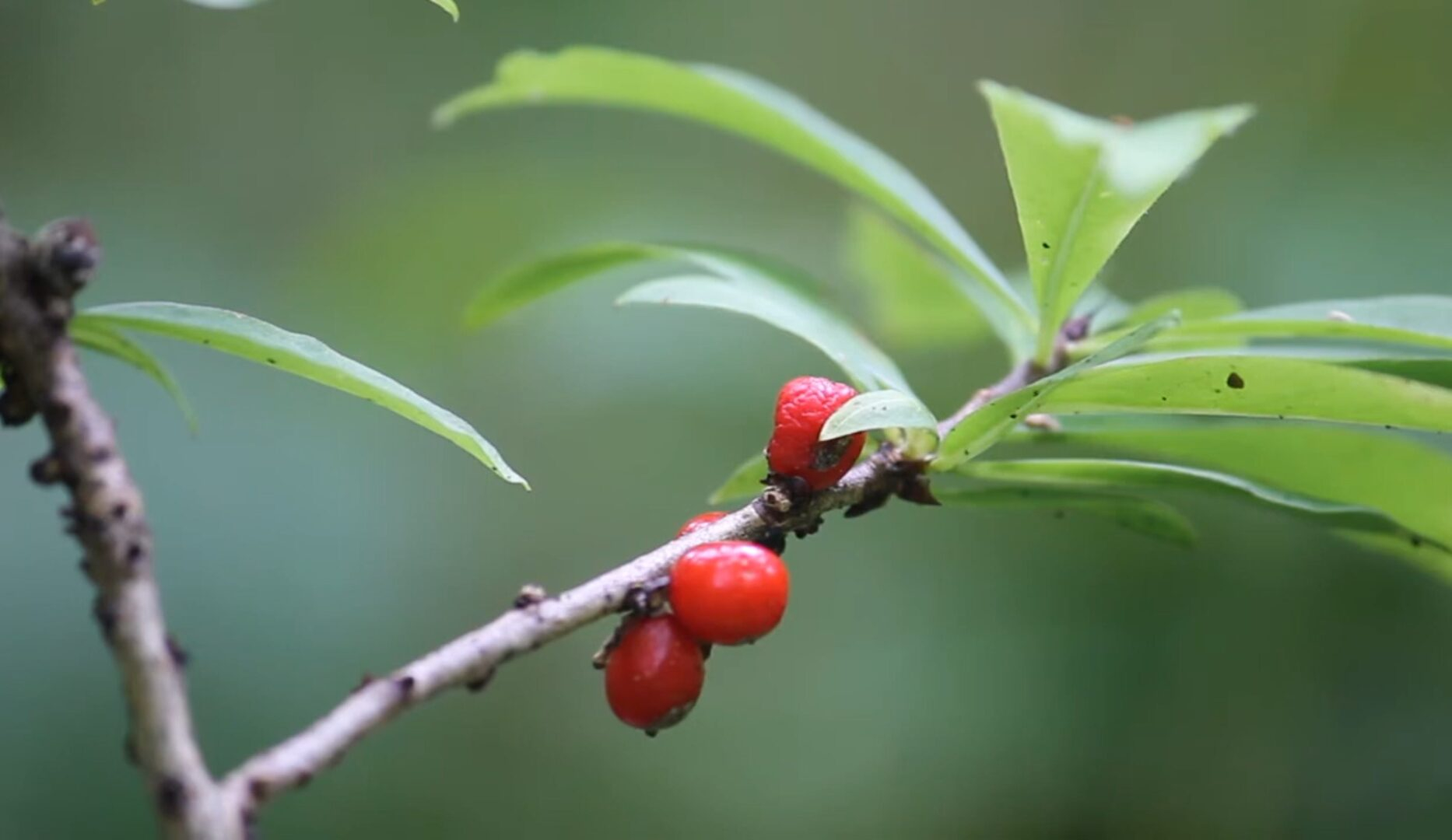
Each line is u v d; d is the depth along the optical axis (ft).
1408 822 1.63
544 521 1.89
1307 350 1.03
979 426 0.96
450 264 2.02
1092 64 2.29
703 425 1.92
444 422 0.90
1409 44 1.98
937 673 1.79
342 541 1.68
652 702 0.93
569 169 2.15
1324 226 1.86
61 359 0.87
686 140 2.22
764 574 0.92
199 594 1.55
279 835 1.59
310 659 1.59
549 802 1.77
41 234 0.87
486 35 2.22
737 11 2.34
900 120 2.39
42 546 1.52
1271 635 1.73
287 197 2.14
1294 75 2.06
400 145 2.19
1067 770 1.75
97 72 2.10
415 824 1.68
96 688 1.48
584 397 1.93
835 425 0.92
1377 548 1.06
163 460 1.62
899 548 1.87
